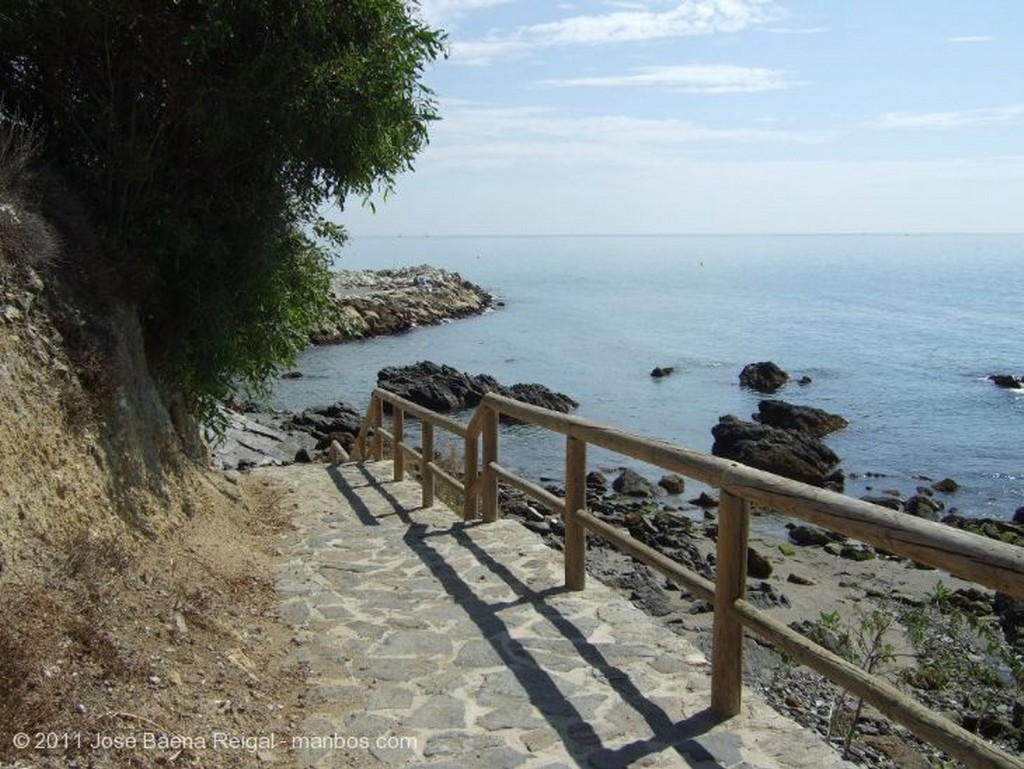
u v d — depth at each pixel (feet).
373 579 22.16
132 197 24.77
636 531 47.01
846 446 78.28
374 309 163.53
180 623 15.90
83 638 13.21
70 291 20.95
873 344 151.43
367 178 26.11
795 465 66.13
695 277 418.92
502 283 358.23
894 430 84.48
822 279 393.09
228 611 18.17
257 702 14.44
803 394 103.86
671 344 152.15
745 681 27.78
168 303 26.22
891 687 10.80
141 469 21.31
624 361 131.34
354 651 17.21
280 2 22.70
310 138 24.25
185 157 25.61
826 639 28.45
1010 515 58.08
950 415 91.50
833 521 11.51
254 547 25.04
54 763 10.49
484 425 27.14
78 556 15.28
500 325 181.47
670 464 15.48
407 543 25.75
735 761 12.85
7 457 15.61
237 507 28.43
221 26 22.33
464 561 23.59
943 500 61.77
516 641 17.65
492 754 13.15
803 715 25.67
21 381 17.47
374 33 24.13
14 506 15.01
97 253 22.63
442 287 211.41
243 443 54.19
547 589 20.97
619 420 89.15
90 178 24.89
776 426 83.41
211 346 26.58
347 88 23.21
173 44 23.25
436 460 46.70
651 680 15.74
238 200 26.35
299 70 22.98
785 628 12.73
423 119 26.40
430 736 13.73
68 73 24.47
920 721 10.06
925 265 574.97
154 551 19.12
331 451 47.34
